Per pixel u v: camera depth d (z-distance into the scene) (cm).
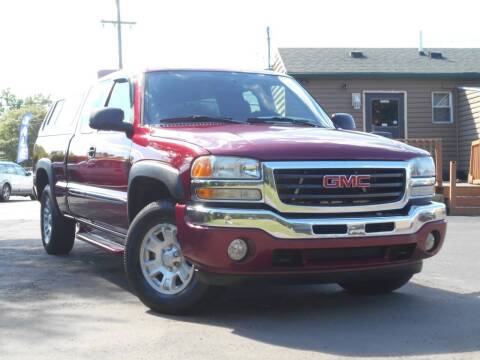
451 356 407
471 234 1049
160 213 506
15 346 429
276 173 462
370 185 485
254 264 457
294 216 464
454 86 2109
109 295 583
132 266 518
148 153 531
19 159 3369
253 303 551
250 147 470
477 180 1603
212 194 465
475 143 1616
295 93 664
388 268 495
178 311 500
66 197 745
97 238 685
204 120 578
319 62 2119
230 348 421
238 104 609
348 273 479
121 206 584
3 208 1919
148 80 611
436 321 492
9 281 651
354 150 488
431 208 513
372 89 2070
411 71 2062
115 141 603
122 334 454
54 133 815
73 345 430
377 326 477
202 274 470
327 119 652
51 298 571
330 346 426
